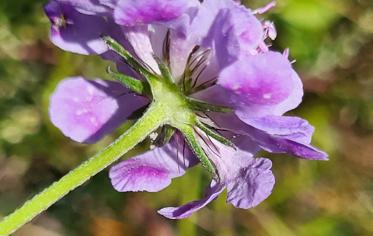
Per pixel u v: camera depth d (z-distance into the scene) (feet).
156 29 0.35
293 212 0.65
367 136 0.69
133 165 0.37
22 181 0.63
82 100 0.37
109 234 0.63
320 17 0.64
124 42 0.36
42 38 0.62
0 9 0.61
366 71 0.66
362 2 0.65
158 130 0.37
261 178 0.35
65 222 0.63
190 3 0.33
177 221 0.63
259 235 0.64
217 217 0.63
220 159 0.36
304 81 0.66
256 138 0.35
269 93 0.33
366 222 0.66
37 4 0.62
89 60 0.62
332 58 0.66
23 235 0.62
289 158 0.65
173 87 0.35
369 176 0.67
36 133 0.62
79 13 0.36
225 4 0.33
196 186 0.61
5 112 0.62
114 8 0.34
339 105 0.67
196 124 0.35
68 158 0.62
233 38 0.33
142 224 0.62
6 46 0.62
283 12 0.63
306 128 0.34
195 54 0.35
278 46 0.64
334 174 0.66
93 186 0.63
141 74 0.36
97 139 0.37
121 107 0.37
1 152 0.63
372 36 0.66
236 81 0.33
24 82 0.62
